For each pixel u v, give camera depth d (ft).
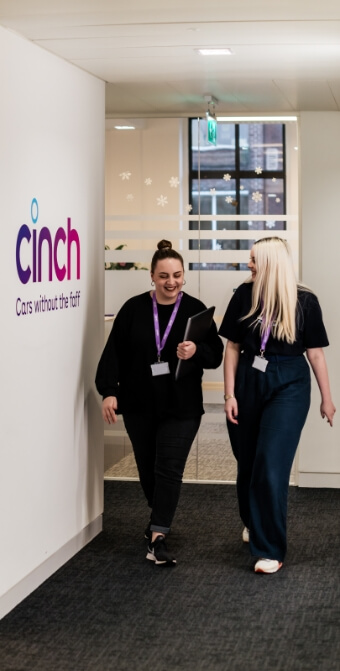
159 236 23.72
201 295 23.76
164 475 17.07
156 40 15.58
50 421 16.19
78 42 15.51
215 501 22.15
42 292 15.67
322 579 16.37
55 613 14.64
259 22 14.47
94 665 12.73
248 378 16.75
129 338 17.51
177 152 23.65
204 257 23.70
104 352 17.67
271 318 16.51
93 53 16.35
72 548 17.63
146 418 17.57
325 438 23.40
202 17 14.21
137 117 23.66
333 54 16.78
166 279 17.17
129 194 23.76
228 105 22.45
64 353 16.90
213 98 21.40
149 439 17.79
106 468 24.76
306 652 13.19
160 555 16.92
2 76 14.01
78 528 17.90
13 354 14.47
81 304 17.90
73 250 17.37
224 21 14.42
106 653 13.12
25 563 15.20
